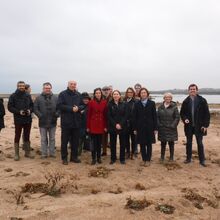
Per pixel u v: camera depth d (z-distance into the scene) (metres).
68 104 5.02
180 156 5.77
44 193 3.67
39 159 5.31
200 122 5.10
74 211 3.17
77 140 5.13
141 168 4.84
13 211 3.15
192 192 3.82
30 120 5.34
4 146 6.39
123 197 3.58
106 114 5.07
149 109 5.01
